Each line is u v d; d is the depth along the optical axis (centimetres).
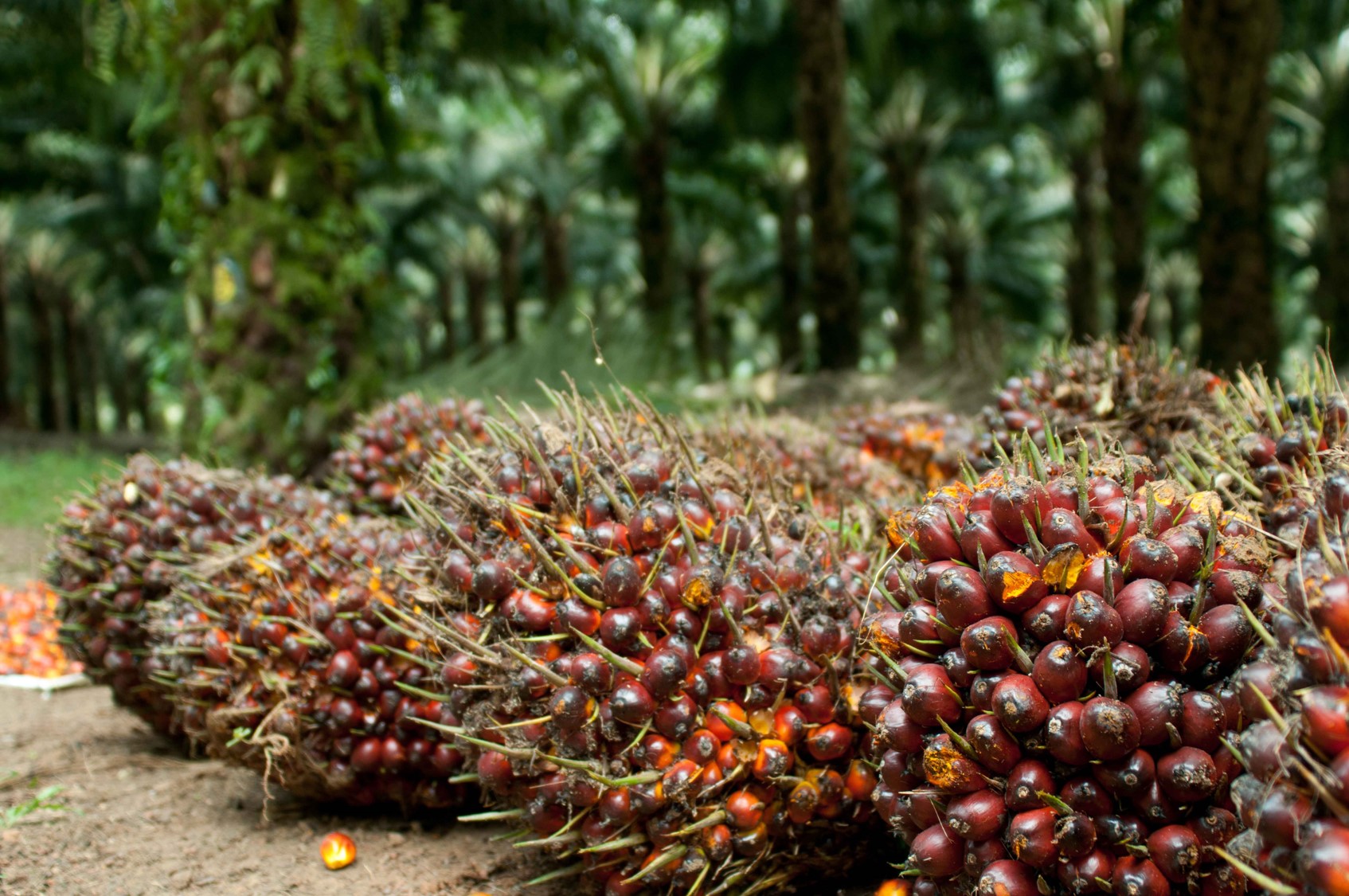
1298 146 1731
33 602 459
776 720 184
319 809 276
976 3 1270
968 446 322
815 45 1019
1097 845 143
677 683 178
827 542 218
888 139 1516
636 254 2644
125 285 2475
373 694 238
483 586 193
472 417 346
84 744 341
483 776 193
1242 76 698
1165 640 145
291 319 503
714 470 219
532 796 191
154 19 513
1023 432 173
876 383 784
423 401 366
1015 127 1688
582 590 188
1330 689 117
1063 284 2194
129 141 1466
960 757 149
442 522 206
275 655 240
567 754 183
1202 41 704
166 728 326
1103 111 1247
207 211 514
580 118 1728
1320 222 1738
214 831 263
